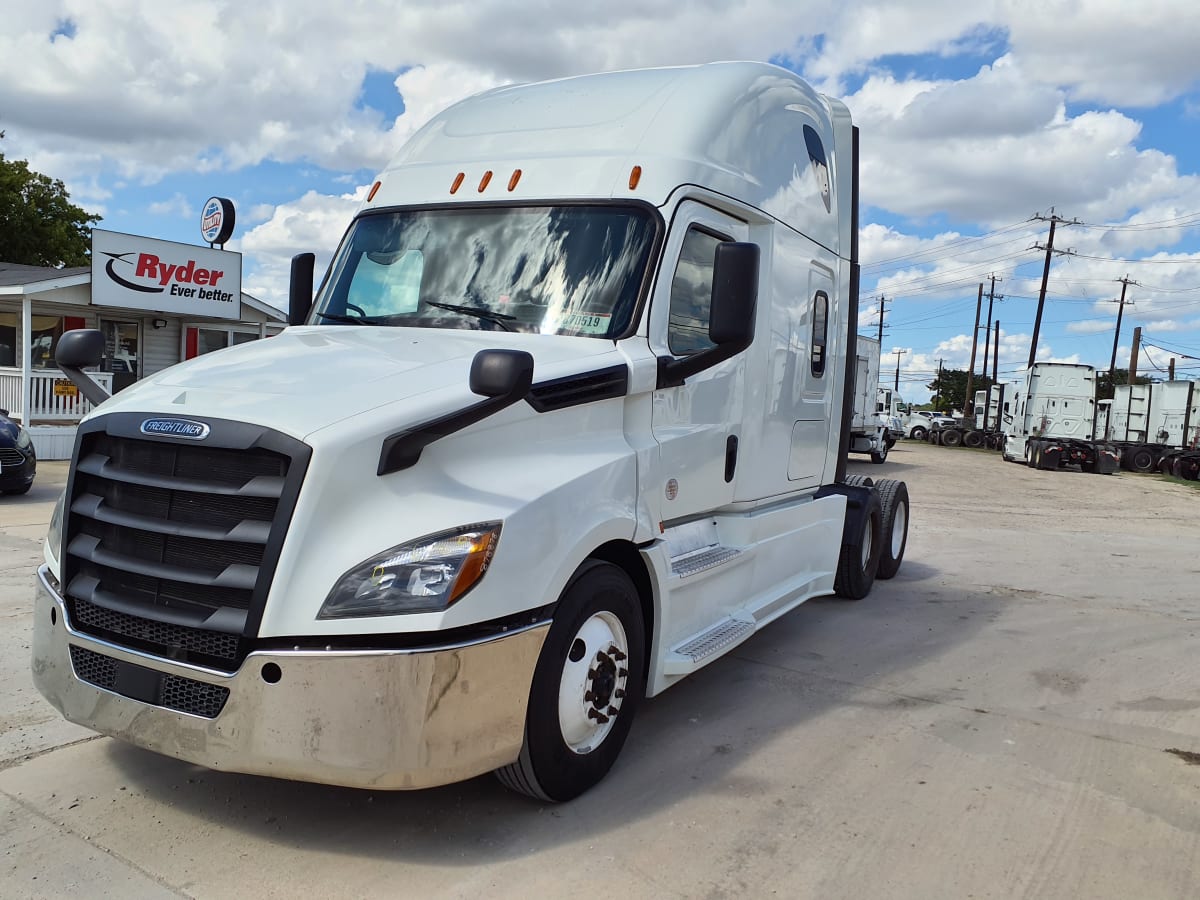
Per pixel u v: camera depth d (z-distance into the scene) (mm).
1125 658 6355
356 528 3055
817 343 6305
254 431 3082
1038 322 49781
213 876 3057
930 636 6777
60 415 17703
